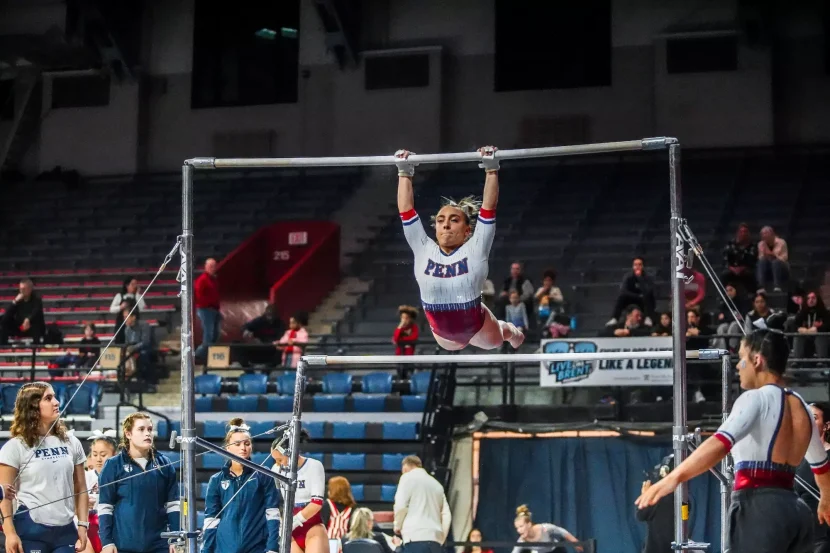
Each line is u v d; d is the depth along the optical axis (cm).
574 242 2095
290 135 2592
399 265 2169
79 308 2128
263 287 2217
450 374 1491
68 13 2522
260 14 2655
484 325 696
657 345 1348
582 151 695
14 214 2539
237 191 2527
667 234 2061
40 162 2712
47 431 772
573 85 2434
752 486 550
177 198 2512
